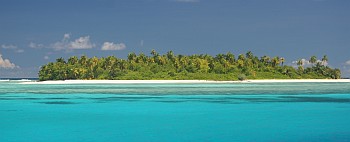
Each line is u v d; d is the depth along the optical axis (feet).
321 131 91.20
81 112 129.49
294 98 189.47
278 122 105.19
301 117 115.24
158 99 184.96
